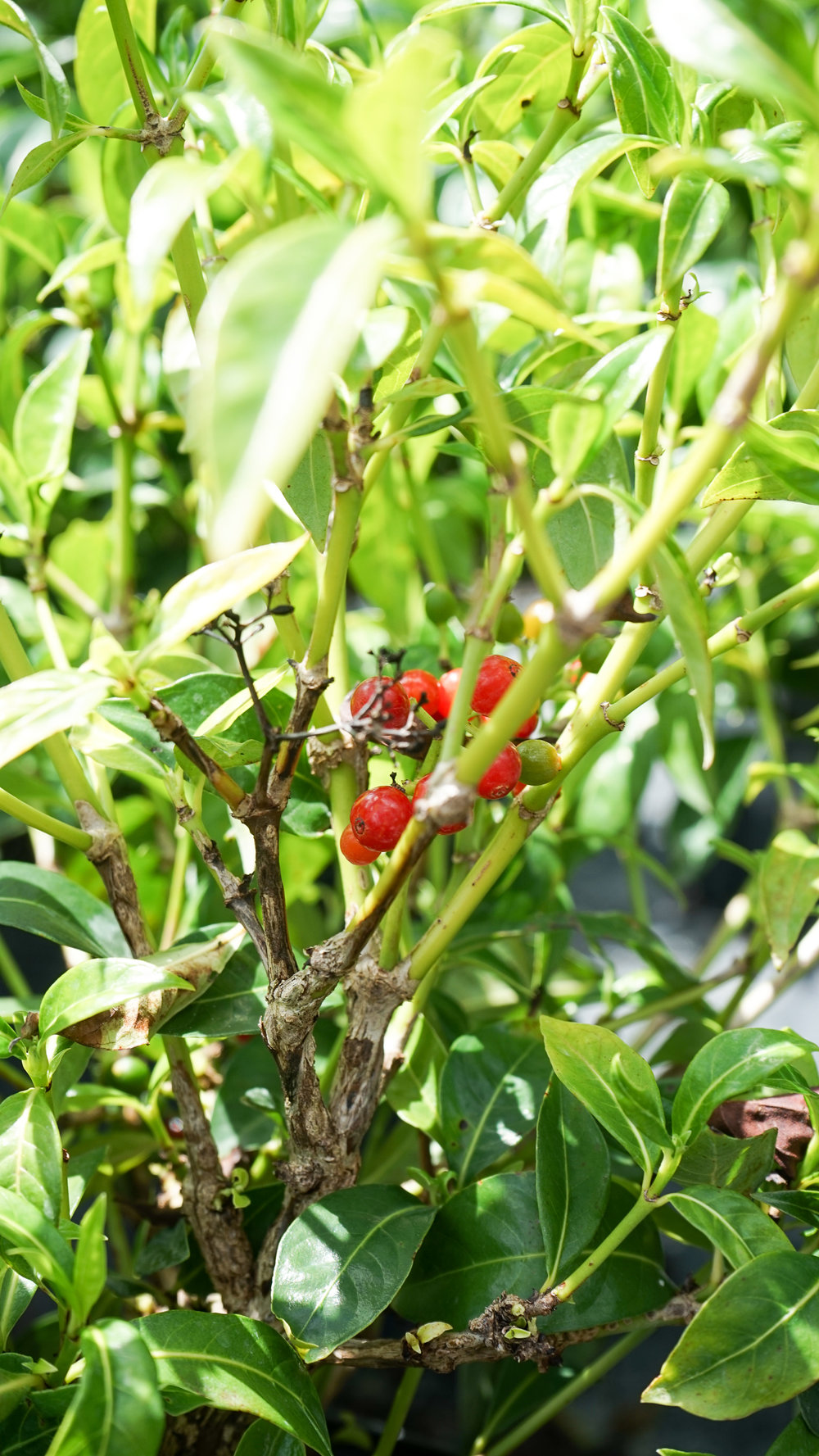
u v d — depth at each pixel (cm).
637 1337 52
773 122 47
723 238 67
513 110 51
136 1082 55
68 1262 42
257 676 48
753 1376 42
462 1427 55
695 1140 44
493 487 43
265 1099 50
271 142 40
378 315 42
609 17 45
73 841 47
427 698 44
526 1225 46
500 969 56
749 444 42
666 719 67
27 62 64
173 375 53
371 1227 45
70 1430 40
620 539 46
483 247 38
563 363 52
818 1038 77
